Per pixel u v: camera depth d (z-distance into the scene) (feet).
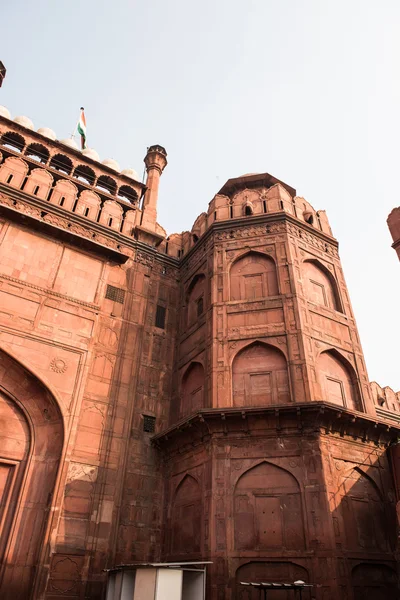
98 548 32.68
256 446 32.30
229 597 27.32
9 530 31.63
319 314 39.93
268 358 36.76
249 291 41.32
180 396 41.39
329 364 37.91
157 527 36.01
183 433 35.94
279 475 30.96
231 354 37.58
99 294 43.32
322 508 28.76
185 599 24.35
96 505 34.12
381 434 34.45
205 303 43.32
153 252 50.72
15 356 35.94
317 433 31.53
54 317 39.50
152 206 54.65
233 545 29.07
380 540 30.35
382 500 32.19
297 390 33.99
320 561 27.14
